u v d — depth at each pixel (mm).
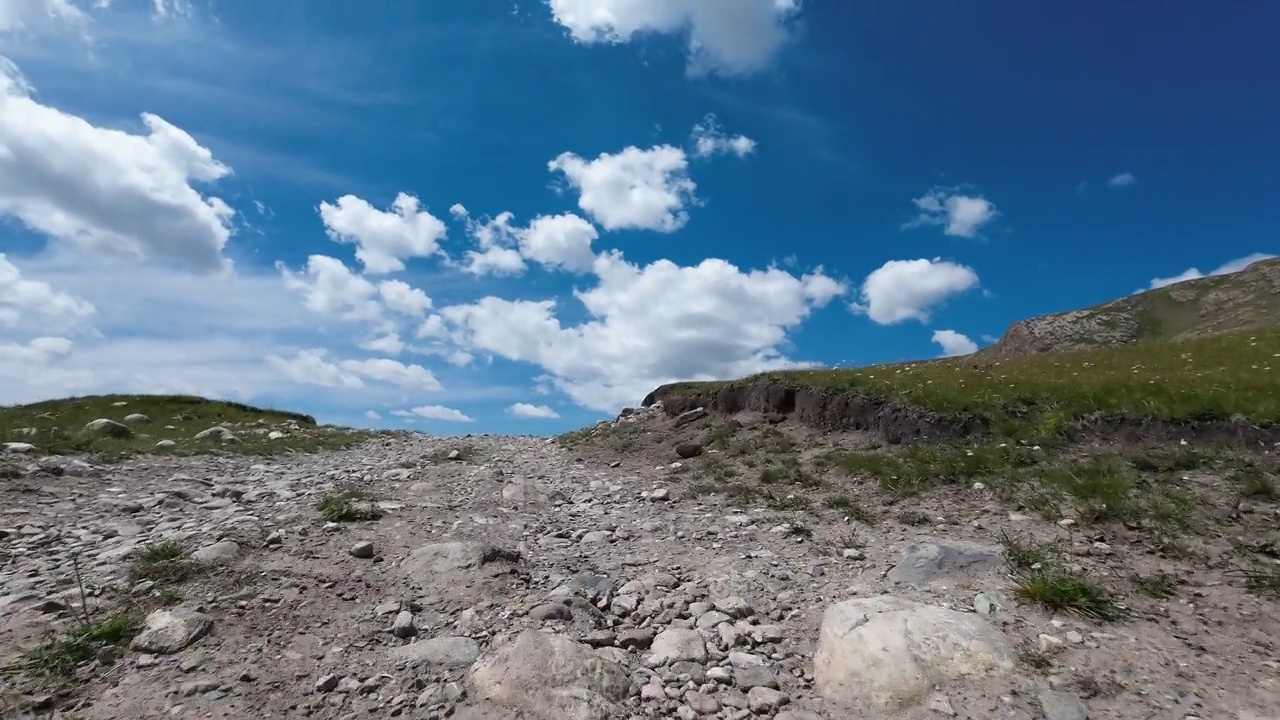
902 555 8078
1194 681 5188
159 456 18078
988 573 7355
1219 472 10352
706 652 6066
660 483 14531
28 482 13094
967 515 9969
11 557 8719
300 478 15633
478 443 25703
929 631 5617
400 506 11711
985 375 17594
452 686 5336
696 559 8797
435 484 14305
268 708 5098
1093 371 17406
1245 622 6176
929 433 14164
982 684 5117
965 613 6000
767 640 6324
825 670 5652
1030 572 7328
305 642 6176
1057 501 9945
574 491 14055
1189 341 25516
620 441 20531
